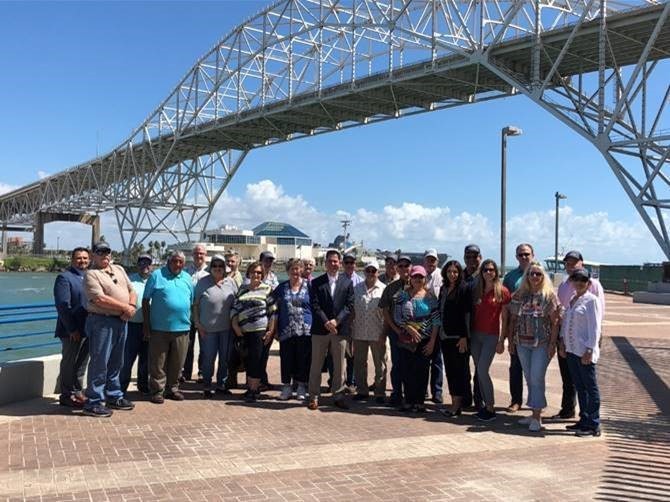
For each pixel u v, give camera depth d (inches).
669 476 226.4
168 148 3120.1
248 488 207.2
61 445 249.4
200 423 289.0
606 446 265.4
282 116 2272.4
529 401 293.4
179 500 195.8
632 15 1325.0
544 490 210.1
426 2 1656.0
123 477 215.0
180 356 337.4
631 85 1336.1
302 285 349.7
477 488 211.0
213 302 347.6
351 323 333.7
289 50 2233.0
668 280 1400.1
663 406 344.5
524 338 294.5
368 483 214.2
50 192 4692.4
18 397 322.0
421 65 1675.7
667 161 1440.7
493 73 1595.7
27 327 1029.8
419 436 275.3
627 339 647.8
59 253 6205.7
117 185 3641.7
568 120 1421.0
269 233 6368.1
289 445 256.7
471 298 312.5
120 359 312.3
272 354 506.0
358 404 339.3
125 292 307.4
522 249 331.0
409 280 324.5
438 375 352.8
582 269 288.4
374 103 2009.1
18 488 203.3
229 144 2935.5
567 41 1398.9
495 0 1583.4
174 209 3420.3
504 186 929.5
